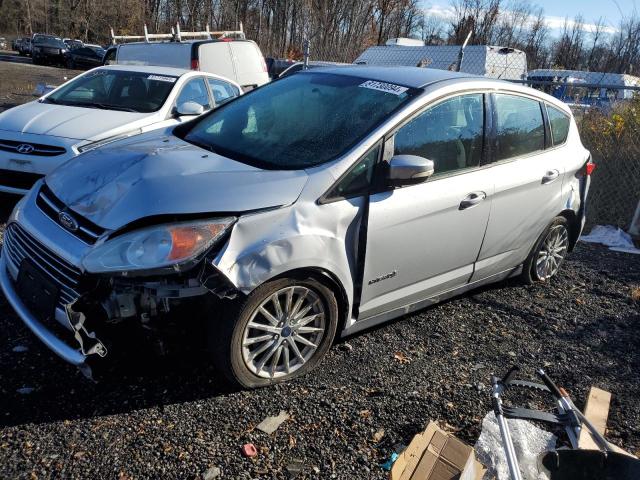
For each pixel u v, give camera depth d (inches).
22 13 2394.2
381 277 135.0
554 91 332.5
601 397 132.0
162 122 249.9
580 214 198.5
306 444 110.3
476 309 176.7
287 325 122.3
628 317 182.2
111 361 120.9
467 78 155.3
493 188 154.7
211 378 126.0
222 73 426.9
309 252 117.3
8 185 213.8
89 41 2167.8
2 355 127.2
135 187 115.5
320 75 163.3
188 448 105.7
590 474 91.0
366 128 132.3
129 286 106.5
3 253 133.4
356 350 145.2
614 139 292.8
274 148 135.5
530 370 145.4
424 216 137.5
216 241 108.0
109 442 105.3
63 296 110.3
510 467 91.9
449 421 121.6
